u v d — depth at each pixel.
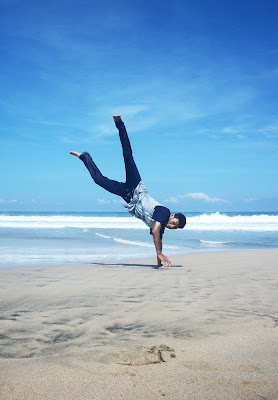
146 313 2.82
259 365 1.76
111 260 7.10
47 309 2.91
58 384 1.54
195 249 9.82
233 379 1.60
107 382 1.57
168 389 1.50
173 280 4.46
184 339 2.19
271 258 7.22
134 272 5.16
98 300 3.25
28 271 5.07
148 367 1.74
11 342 2.13
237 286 4.07
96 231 17.16
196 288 3.93
